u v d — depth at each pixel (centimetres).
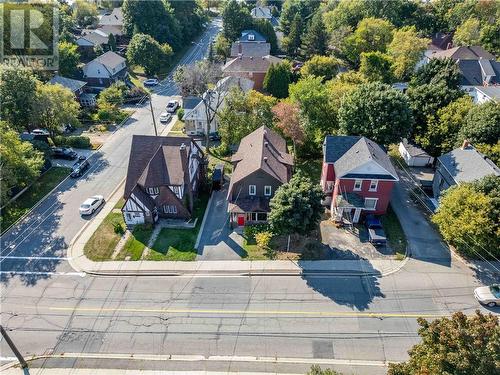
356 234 3784
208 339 2775
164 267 3409
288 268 3375
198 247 3641
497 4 9588
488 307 3003
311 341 2752
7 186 4019
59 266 3441
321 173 4781
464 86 7094
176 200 3934
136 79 8544
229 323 2894
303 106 5081
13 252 3606
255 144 4331
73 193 4522
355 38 8119
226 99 5188
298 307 3017
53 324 2906
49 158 5053
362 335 2789
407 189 4525
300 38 9700
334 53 8806
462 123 4519
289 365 2589
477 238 3203
